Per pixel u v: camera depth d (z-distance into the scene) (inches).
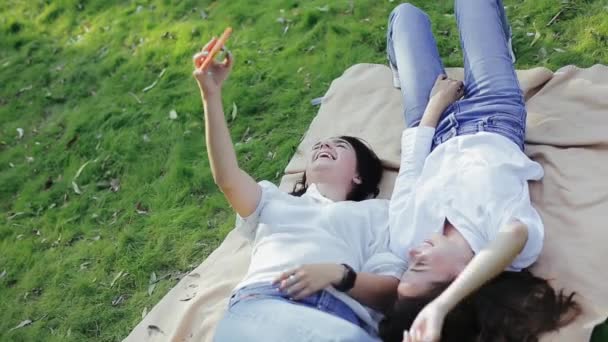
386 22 155.3
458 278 82.9
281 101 148.0
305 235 96.9
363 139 125.6
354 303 90.5
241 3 175.9
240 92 151.9
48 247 136.1
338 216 99.3
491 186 95.7
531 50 138.2
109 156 149.6
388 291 91.7
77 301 124.4
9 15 201.6
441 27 148.9
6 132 166.2
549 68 133.3
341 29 156.9
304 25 162.7
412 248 96.5
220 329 90.7
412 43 121.5
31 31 194.5
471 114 108.0
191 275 118.1
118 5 193.0
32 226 141.0
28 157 157.8
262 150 139.7
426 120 110.2
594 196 103.4
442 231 96.0
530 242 91.4
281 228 98.6
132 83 167.0
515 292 83.5
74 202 143.2
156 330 111.8
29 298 127.6
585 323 89.6
